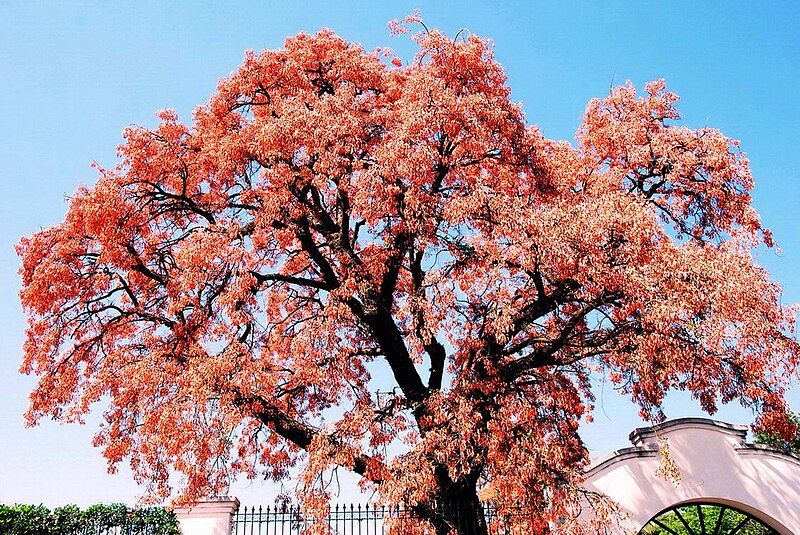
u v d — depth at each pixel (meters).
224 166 19.66
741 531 26.09
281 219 19.50
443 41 19.50
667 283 14.93
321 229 20.33
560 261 15.10
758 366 14.16
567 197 18.95
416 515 15.77
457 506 16.55
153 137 20.47
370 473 16.23
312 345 17.70
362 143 19.42
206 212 20.56
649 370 15.06
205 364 16.25
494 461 15.57
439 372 18.91
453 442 15.56
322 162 18.41
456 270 17.95
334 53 22.05
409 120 17.88
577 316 17.08
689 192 19.19
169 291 18.83
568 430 18.20
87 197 18.78
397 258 19.41
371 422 16.50
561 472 15.62
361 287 18.53
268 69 21.38
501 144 19.34
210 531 17.89
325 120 18.66
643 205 17.33
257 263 18.88
